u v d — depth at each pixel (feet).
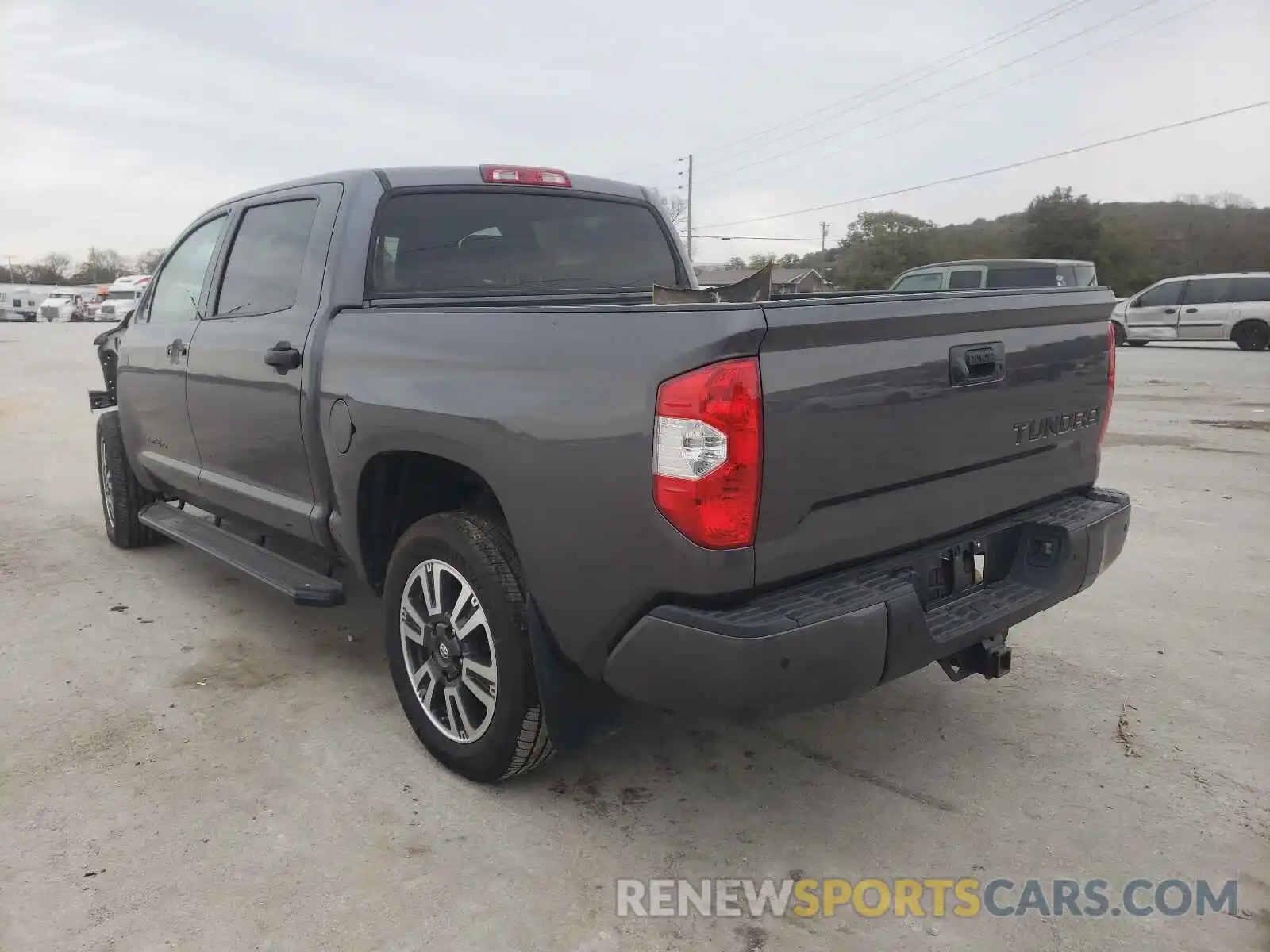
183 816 9.44
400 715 11.72
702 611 7.56
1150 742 10.98
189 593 16.22
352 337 10.68
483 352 8.88
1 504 22.93
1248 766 10.43
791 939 7.78
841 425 7.81
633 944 7.70
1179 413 37.11
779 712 7.54
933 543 9.22
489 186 12.85
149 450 16.62
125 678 12.76
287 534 12.79
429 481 10.87
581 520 8.02
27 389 48.16
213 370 13.41
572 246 13.69
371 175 12.01
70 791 9.90
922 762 10.57
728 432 7.18
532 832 9.21
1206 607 15.29
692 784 10.12
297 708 11.88
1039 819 9.46
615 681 8.23
